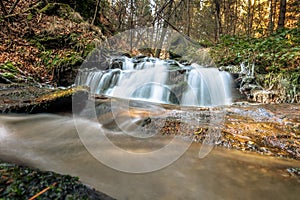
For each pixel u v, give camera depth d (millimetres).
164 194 1384
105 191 1318
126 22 13344
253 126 2643
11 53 6707
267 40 6887
